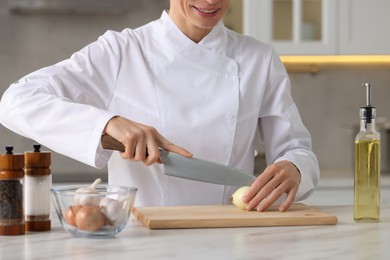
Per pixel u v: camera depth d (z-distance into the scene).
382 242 1.57
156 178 2.10
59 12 4.13
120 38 2.15
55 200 1.63
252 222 1.75
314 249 1.50
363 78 4.24
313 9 3.92
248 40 2.22
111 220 1.60
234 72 2.15
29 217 1.70
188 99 2.12
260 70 2.18
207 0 1.91
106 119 1.80
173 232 1.68
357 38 3.90
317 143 4.24
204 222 1.73
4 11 4.12
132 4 4.00
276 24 3.91
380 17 3.89
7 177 1.64
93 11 4.09
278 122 2.21
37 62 4.14
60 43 4.16
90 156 1.81
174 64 2.13
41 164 1.70
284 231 1.70
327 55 3.90
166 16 2.15
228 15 3.90
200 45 2.13
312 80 4.24
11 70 4.13
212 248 1.50
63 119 1.84
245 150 2.18
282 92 2.21
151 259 1.40
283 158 2.02
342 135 4.25
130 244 1.54
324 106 4.24
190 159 1.82
